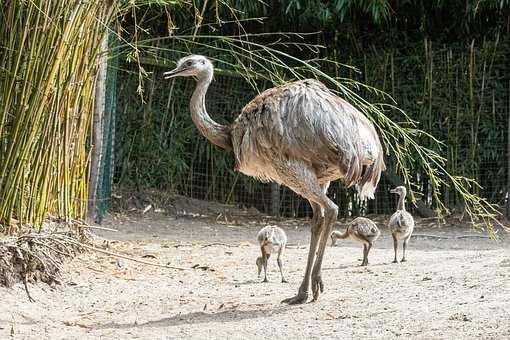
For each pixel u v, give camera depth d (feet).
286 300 29.60
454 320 24.70
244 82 63.00
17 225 31.55
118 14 41.09
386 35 64.64
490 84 62.23
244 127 29.48
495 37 63.46
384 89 63.10
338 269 38.04
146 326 26.27
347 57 64.44
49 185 32.86
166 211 59.88
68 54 31.86
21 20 30.63
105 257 37.32
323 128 28.35
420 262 39.37
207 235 52.26
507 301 26.76
